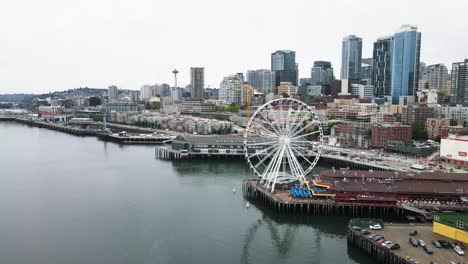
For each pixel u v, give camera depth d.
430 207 130.62
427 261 90.94
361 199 136.62
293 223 131.88
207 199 157.50
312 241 117.50
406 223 123.00
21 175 198.00
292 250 111.19
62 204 149.00
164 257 105.12
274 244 115.00
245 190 169.88
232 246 113.25
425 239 104.06
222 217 136.88
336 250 111.19
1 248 109.38
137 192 166.75
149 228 125.44
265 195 151.75
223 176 198.75
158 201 154.00
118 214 138.00
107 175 199.25
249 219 135.12
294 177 165.12
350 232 113.06
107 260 102.81
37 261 101.81
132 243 113.62
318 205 138.62
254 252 109.31
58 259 103.00
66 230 122.88
